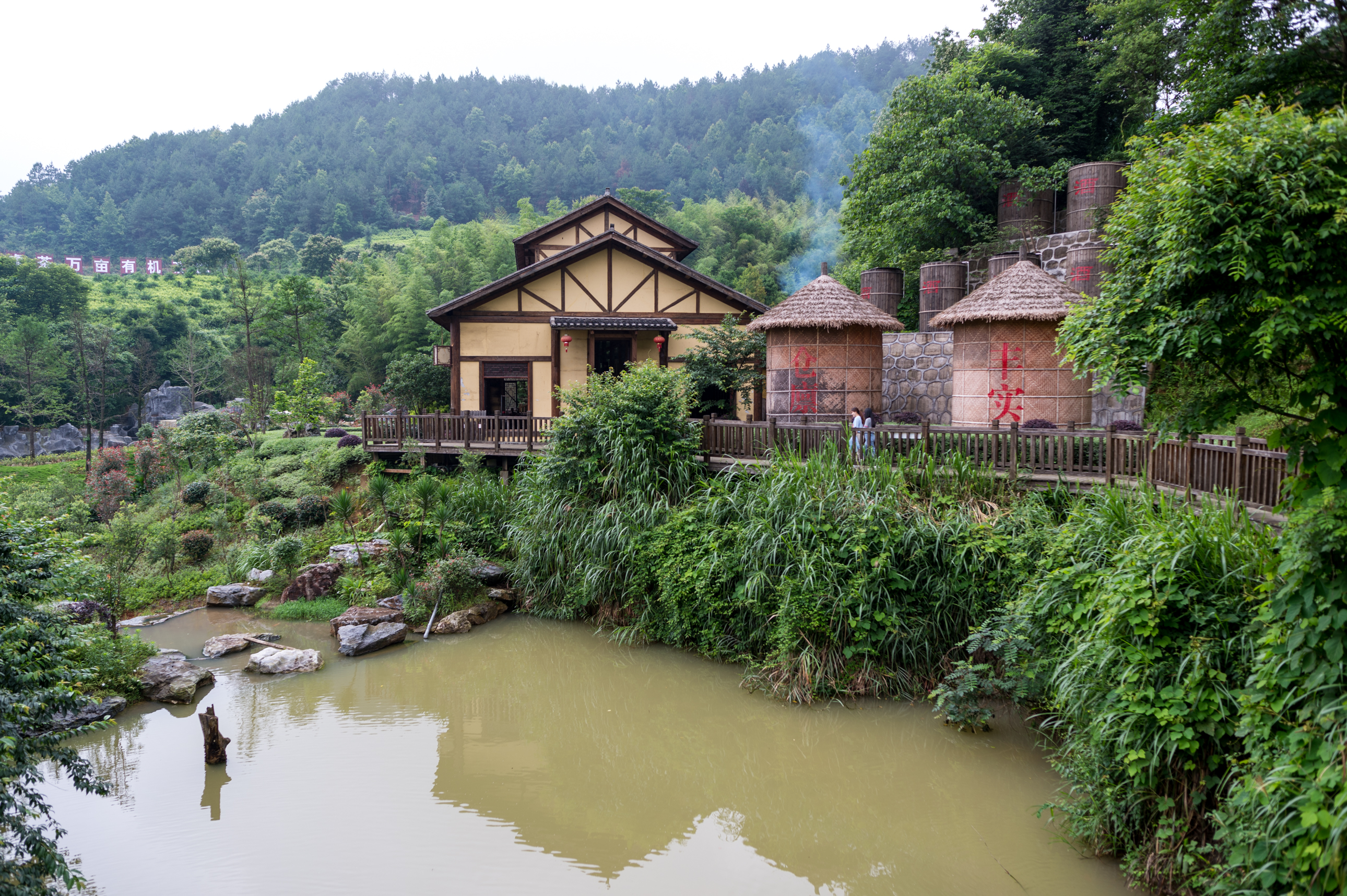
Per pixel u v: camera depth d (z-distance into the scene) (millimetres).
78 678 6547
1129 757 5348
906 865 6305
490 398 21500
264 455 21547
